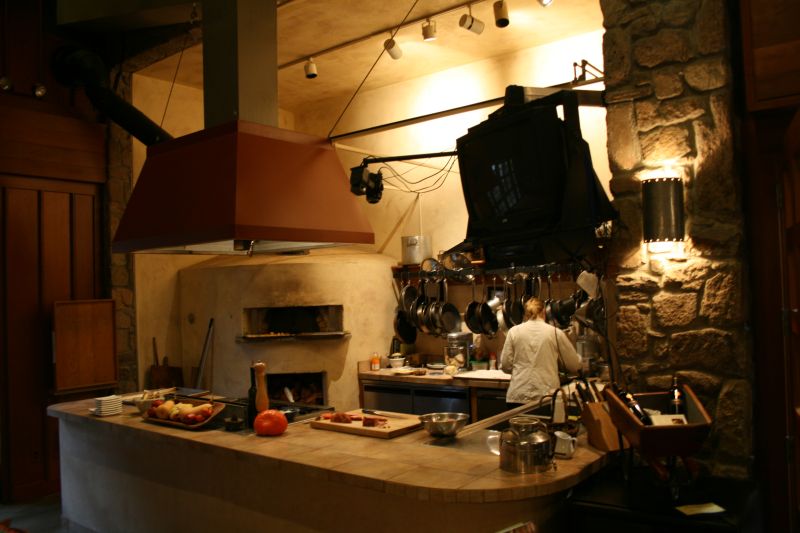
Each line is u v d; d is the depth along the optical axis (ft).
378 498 8.06
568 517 8.05
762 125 8.69
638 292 9.27
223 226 9.53
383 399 18.97
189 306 20.31
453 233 19.89
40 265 16.76
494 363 18.08
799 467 8.47
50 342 16.81
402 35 17.12
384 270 20.56
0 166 15.94
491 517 7.49
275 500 9.28
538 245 9.99
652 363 9.12
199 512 10.53
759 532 7.82
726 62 8.80
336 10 15.57
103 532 12.72
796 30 8.27
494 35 17.19
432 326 18.65
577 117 9.35
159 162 11.44
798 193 8.03
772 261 8.68
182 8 15.49
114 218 18.13
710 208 8.80
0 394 15.98
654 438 7.29
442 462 8.23
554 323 14.64
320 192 10.93
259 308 19.69
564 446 8.16
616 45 9.53
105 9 15.55
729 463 8.57
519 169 9.97
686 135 8.99
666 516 7.05
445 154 15.08
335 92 21.97
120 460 12.28
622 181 9.43
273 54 11.80
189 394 13.61
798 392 8.47
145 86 19.66
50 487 16.66
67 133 17.21
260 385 10.84
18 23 16.46
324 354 19.33
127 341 18.52
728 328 8.63
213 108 11.55
